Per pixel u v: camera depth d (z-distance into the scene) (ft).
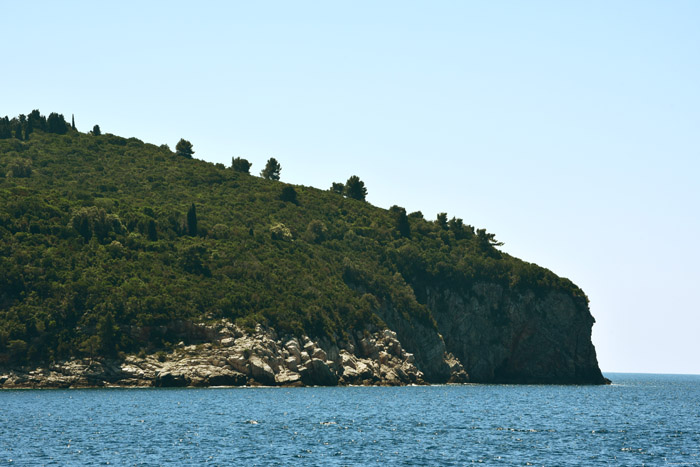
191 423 376.68
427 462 281.13
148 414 411.13
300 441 323.78
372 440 330.54
